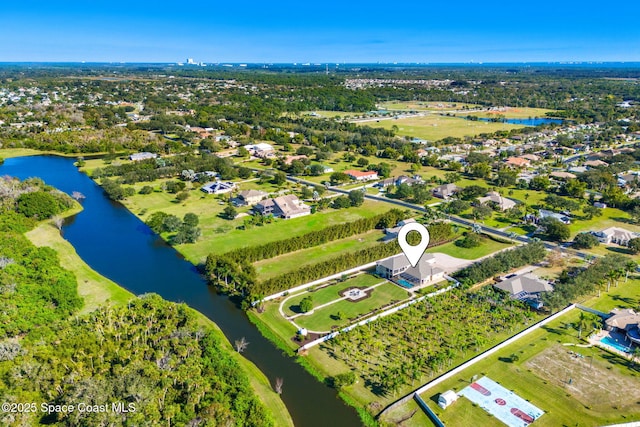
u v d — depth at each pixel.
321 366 95.00
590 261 144.00
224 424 72.94
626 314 110.56
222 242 158.25
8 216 163.12
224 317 113.75
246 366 94.31
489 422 79.31
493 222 183.00
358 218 184.62
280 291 124.75
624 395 86.25
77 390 75.06
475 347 100.75
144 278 133.12
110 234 166.25
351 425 79.44
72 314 107.69
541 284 122.00
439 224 166.62
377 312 115.25
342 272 137.88
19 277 116.81
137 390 75.31
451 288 127.44
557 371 93.12
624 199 198.50
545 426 78.56
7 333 94.38
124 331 95.12
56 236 160.50
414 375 89.06
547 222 167.88
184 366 84.25
